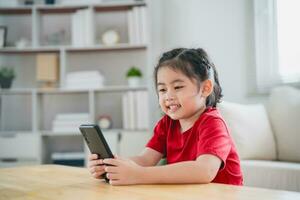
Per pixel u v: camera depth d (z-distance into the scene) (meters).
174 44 3.10
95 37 3.15
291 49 2.70
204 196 0.62
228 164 0.93
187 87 0.94
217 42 2.93
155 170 0.77
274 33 2.77
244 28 2.85
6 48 2.97
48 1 3.10
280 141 2.27
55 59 3.02
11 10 3.08
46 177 0.89
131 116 2.86
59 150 3.18
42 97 3.18
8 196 0.67
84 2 3.00
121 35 3.21
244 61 2.84
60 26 3.23
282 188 1.75
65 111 3.21
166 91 0.95
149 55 2.89
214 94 1.04
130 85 2.93
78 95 3.21
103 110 3.19
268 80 2.75
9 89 3.00
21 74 3.24
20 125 3.24
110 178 0.76
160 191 0.67
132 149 2.62
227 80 2.88
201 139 0.89
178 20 3.09
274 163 1.91
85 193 0.67
